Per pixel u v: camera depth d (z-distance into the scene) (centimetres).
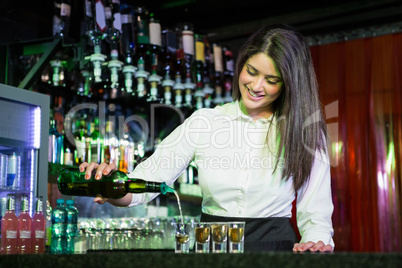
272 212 188
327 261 105
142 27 372
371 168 494
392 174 488
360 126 502
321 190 186
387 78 500
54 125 343
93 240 335
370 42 509
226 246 147
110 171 162
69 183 170
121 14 364
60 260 123
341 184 500
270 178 186
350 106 507
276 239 185
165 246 381
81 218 367
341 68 515
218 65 463
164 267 115
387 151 492
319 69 522
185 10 525
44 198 291
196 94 435
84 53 337
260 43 179
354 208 494
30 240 250
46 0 415
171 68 409
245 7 523
